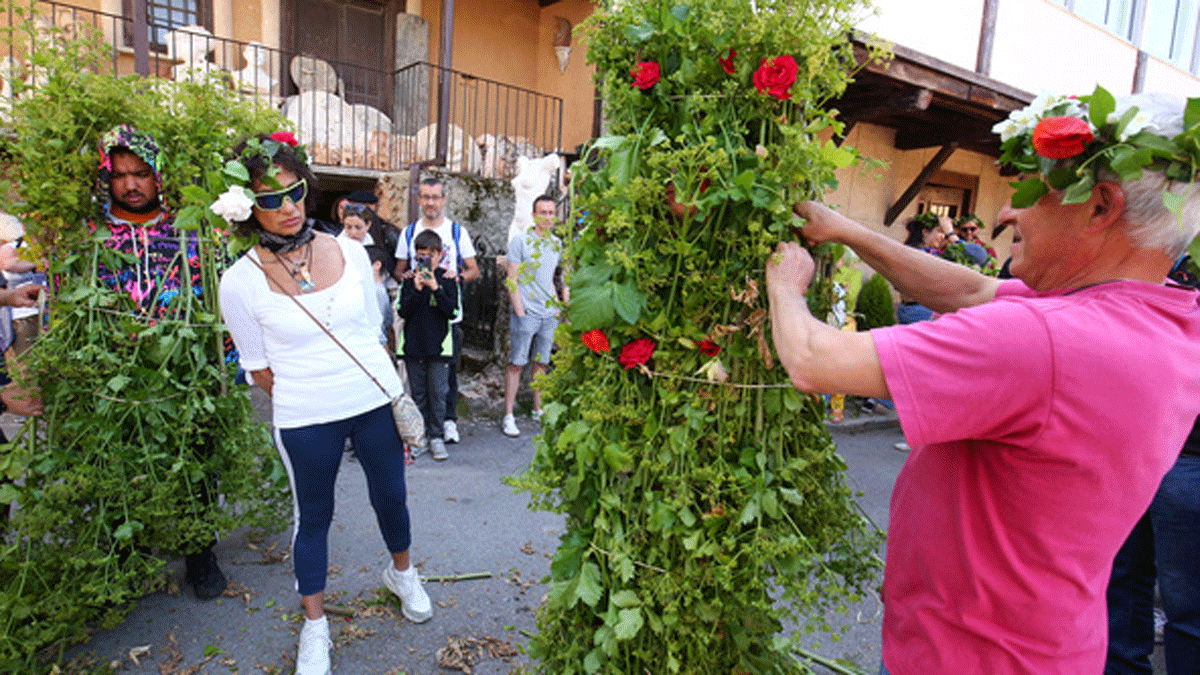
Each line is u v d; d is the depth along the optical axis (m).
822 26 1.45
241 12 7.55
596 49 1.61
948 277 1.57
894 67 4.52
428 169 6.32
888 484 4.77
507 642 2.58
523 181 6.06
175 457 2.56
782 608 1.59
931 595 1.21
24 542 2.35
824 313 1.59
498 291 5.97
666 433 1.57
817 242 1.55
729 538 1.53
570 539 1.79
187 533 2.48
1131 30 8.42
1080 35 7.70
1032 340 1.00
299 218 2.22
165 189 2.56
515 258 4.99
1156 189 1.00
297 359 2.26
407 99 8.30
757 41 1.38
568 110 9.11
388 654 2.48
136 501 2.47
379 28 8.37
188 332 2.49
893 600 1.32
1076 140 1.04
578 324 1.52
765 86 1.38
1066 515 1.04
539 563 3.19
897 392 1.05
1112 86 8.32
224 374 2.67
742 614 1.63
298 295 2.24
